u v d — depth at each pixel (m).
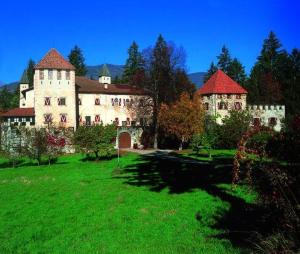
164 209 23.75
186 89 79.56
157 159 49.47
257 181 14.99
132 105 89.69
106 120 87.62
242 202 22.94
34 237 20.92
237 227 19.11
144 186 31.41
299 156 14.63
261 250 13.99
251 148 15.61
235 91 84.56
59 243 19.59
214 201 24.48
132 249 17.84
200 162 43.94
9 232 22.14
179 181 32.19
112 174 39.56
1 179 39.94
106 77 96.50
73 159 55.22
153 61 78.62
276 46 114.38
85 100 85.94
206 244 17.56
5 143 62.88
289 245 12.48
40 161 53.81
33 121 80.06
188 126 65.31
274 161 14.95
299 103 97.25
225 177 31.14
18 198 30.38
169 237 19.12
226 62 127.38
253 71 115.38
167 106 70.31
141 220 22.00
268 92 103.69
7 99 141.12
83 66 136.25
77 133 53.09
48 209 26.36
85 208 25.59
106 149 52.12
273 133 15.28
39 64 79.00
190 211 22.98
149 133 80.44
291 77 106.56
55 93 79.44
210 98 84.44
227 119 56.31
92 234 20.41
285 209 13.22
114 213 23.67
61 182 36.44
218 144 58.12
